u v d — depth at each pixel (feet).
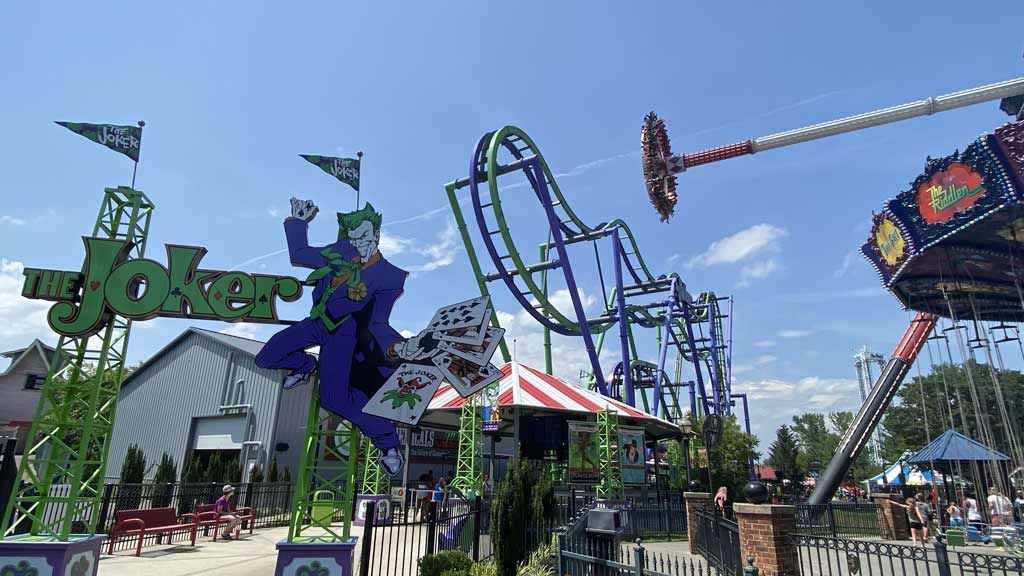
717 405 182.91
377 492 79.15
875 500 74.49
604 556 31.09
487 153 126.41
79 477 31.91
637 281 176.24
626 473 84.84
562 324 148.05
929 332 103.35
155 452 123.44
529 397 87.20
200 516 60.49
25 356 108.58
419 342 34.94
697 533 51.78
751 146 116.67
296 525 32.94
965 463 118.73
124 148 36.65
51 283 33.83
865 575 41.50
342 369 34.04
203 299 34.40
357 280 35.40
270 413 109.81
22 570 29.14
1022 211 61.41
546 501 38.24
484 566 36.94
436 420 111.45
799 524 64.95
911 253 66.33
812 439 327.88
